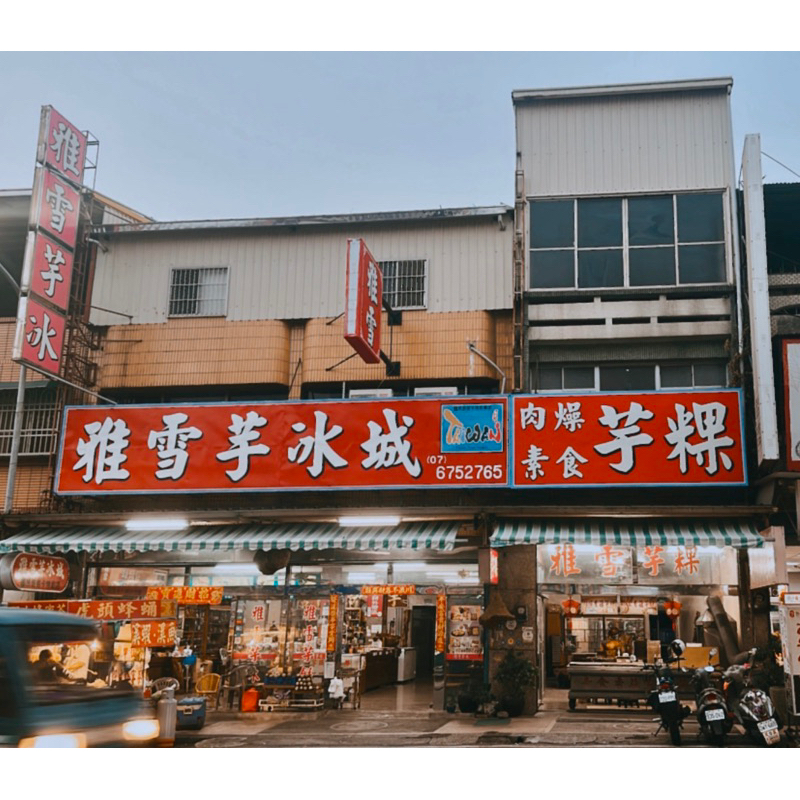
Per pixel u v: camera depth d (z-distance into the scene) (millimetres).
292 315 19109
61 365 18625
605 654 19500
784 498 15562
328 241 19422
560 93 18609
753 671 13914
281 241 19562
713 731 12047
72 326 18719
